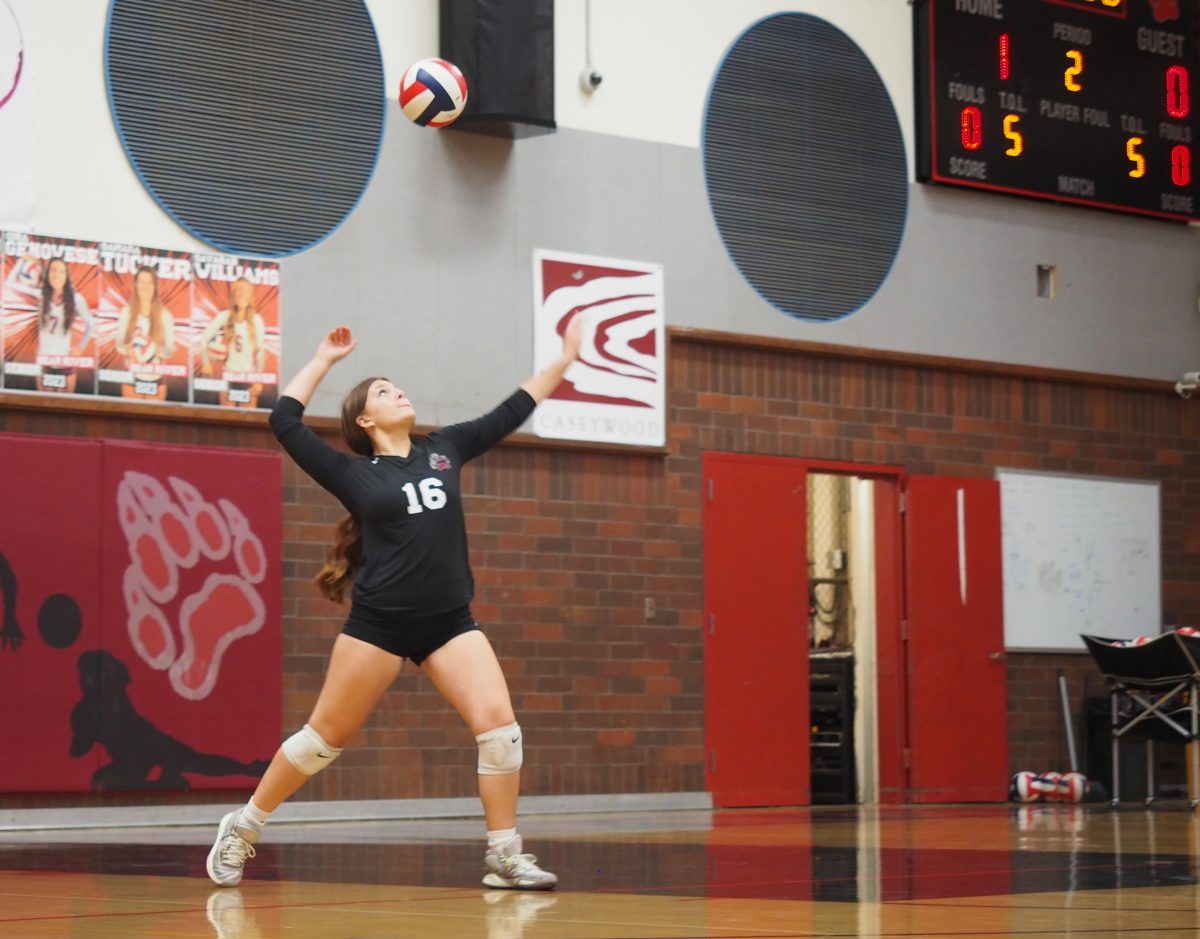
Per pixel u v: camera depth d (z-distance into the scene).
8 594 12.04
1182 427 17.59
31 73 12.43
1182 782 16.55
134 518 12.50
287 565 13.10
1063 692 16.47
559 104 14.52
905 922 4.79
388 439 6.29
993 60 16.48
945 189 16.39
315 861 7.93
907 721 15.82
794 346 15.36
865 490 16.09
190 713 12.59
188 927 4.71
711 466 14.95
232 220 13.10
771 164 15.49
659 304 14.79
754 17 15.55
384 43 13.80
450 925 4.71
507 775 6.16
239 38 13.21
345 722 6.16
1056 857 7.94
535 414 14.09
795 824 11.81
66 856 8.78
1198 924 4.73
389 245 13.70
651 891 6.05
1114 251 17.33
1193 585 17.48
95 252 12.54
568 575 14.19
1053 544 16.70
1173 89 17.45
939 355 16.20
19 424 12.27
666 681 14.54
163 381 12.73
